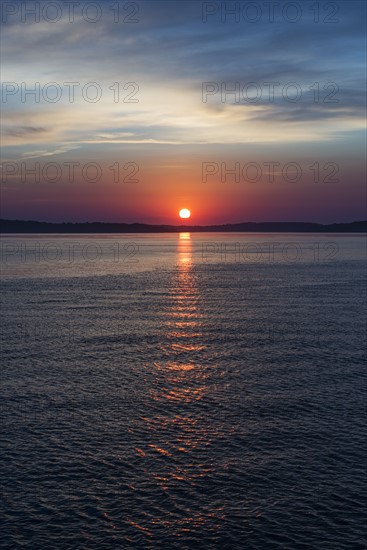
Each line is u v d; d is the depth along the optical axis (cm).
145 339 5100
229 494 2386
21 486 2433
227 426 3061
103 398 3488
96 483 2466
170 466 2616
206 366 4209
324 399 3466
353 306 7044
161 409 3309
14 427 3027
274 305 7162
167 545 2077
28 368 4122
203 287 9244
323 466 2611
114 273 11831
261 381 3834
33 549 2044
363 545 2066
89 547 2059
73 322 5884
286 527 2167
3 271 12144
